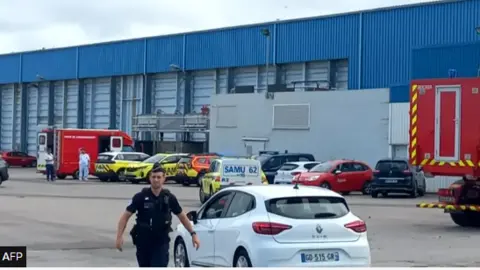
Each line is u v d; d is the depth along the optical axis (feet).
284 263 34.63
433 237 60.75
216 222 38.86
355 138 143.02
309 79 173.88
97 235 60.39
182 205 90.02
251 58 182.60
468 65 128.47
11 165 219.00
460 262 46.93
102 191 114.93
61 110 231.71
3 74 248.52
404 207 92.17
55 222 69.51
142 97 208.44
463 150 62.90
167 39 200.95
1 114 252.83
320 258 35.09
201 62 193.16
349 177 114.01
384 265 45.21
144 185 134.21
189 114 182.39
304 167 121.39
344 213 36.60
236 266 36.52
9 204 88.12
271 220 35.19
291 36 175.01
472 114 62.49
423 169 64.80
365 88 159.33
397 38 154.61
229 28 187.21
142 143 195.42
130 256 49.34
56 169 150.61
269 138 157.79
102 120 219.61
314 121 149.79
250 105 161.89
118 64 212.84
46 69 233.96
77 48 224.53
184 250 42.37
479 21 141.79
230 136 165.58
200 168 132.98
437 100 64.08
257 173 88.58
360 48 160.76
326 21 168.14
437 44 138.82
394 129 136.26
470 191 67.00
